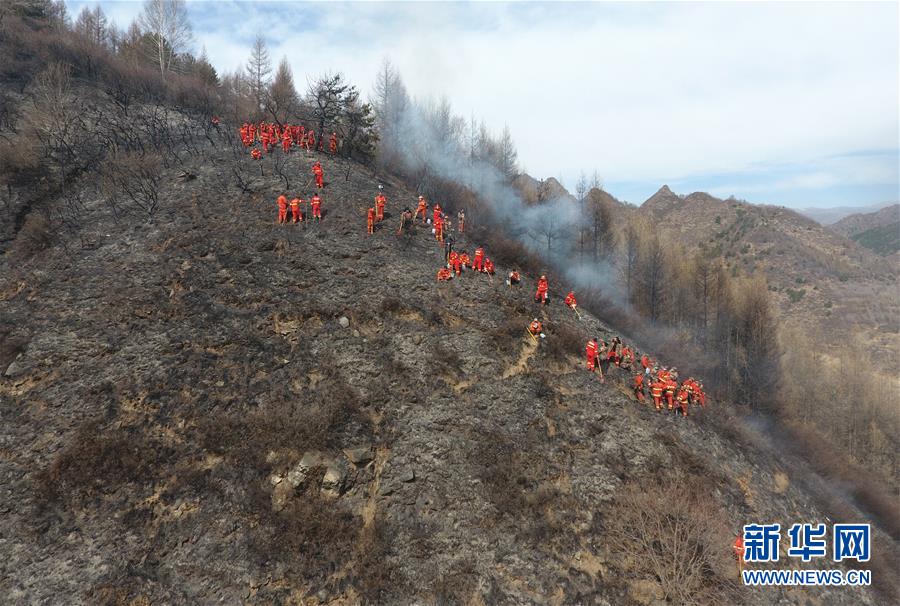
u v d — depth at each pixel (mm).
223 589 12352
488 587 13625
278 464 14766
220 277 20391
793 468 24938
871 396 43812
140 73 39812
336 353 18625
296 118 40281
